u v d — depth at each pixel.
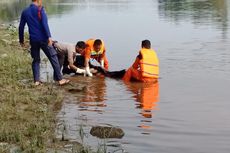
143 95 10.34
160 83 11.55
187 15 30.44
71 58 12.62
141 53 11.91
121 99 10.02
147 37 19.95
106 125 8.13
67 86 11.22
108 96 10.29
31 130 7.59
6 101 9.48
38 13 10.66
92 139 7.41
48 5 47.75
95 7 42.34
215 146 7.14
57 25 26.25
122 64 14.11
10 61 13.41
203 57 14.80
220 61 14.06
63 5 47.28
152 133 7.73
